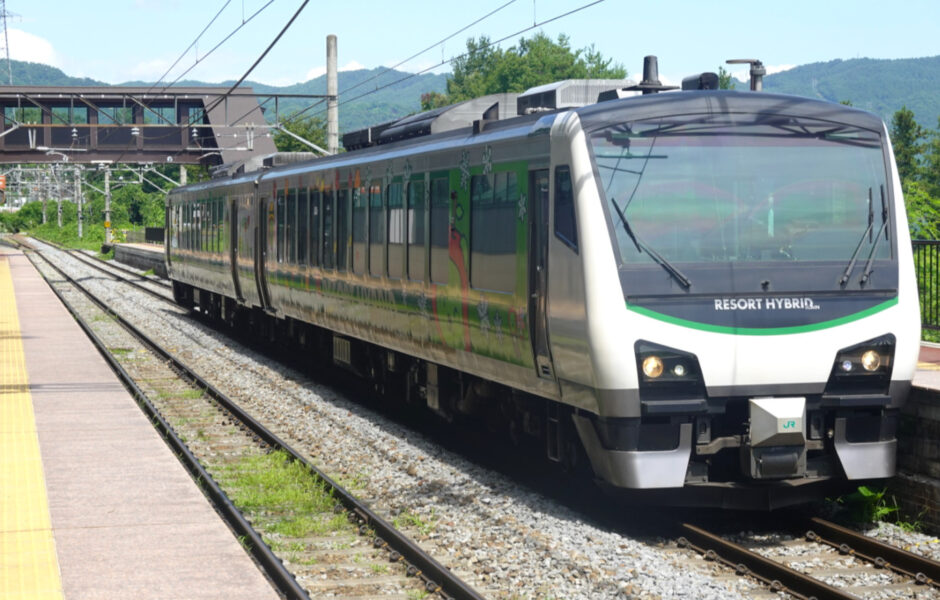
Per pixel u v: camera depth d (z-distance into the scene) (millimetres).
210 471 11477
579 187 8945
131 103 62625
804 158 9234
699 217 8977
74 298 36750
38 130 62531
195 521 8664
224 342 24344
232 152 62000
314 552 8508
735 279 8859
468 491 10414
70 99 59375
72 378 17531
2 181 87312
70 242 97500
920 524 8977
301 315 18734
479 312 11258
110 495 9539
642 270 8766
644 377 8695
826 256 9086
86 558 7609
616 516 9594
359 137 16641
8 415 13922
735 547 8141
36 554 7715
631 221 8875
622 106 9102
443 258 12242
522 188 10156
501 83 109250
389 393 15625
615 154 8977
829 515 9594
